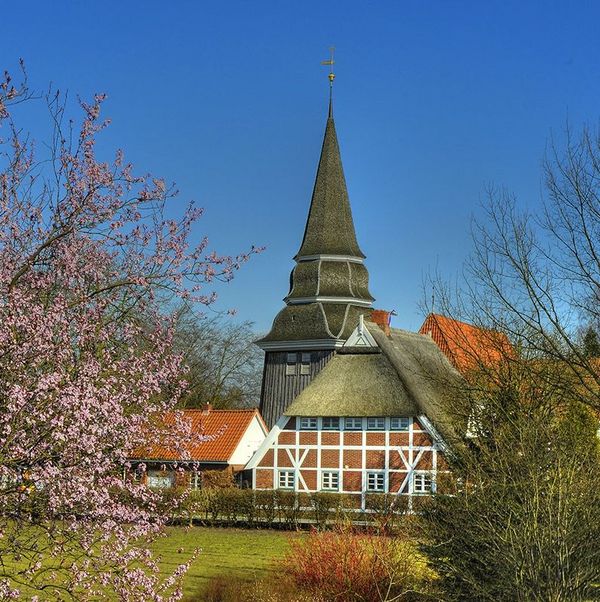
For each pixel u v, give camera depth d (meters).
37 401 9.54
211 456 46.56
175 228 12.12
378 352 41.50
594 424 16.92
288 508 38.00
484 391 17.58
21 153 11.27
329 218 62.75
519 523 13.43
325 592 17.30
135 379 11.51
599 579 12.92
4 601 9.45
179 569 11.50
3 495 9.45
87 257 11.66
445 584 15.02
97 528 10.20
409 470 39.22
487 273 18.17
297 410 41.12
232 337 64.56
